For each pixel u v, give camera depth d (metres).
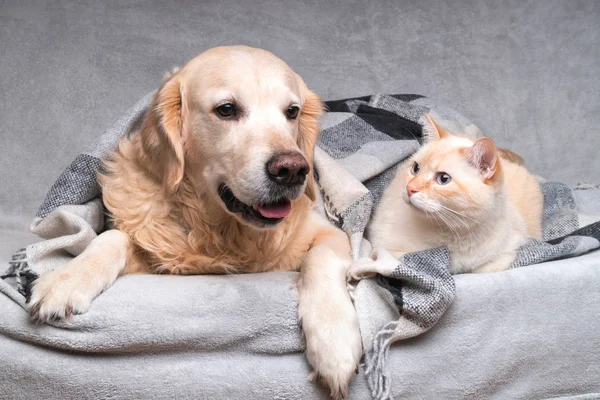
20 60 3.02
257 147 1.68
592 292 1.78
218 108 1.76
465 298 1.67
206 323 1.57
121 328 1.53
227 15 3.20
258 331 1.60
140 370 1.57
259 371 1.59
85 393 1.55
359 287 1.66
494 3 3.41
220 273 1.95
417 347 1.66
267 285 1.64
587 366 1.78
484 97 3.43
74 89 3.06
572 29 3.45
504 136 3.45
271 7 3.24
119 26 3.09
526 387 1.74
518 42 3.43
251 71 1.79
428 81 3.40
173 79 1.87
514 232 2.04
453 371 1.67
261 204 1.68
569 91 3.43
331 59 3.31
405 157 2.45
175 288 1.61
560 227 2.44
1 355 1.53
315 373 1.56
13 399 1.55
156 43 3.13
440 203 1.85
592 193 2.83
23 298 1.54
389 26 3.35
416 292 1.61
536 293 1.73
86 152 2.05
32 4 3.02
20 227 2.83
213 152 1.78
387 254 1.72
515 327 1.71
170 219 1.90
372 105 2.86
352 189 2.17
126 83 3.10
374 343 1.60
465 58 3.41
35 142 3.03
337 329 1.54
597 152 3.44
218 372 1.59
